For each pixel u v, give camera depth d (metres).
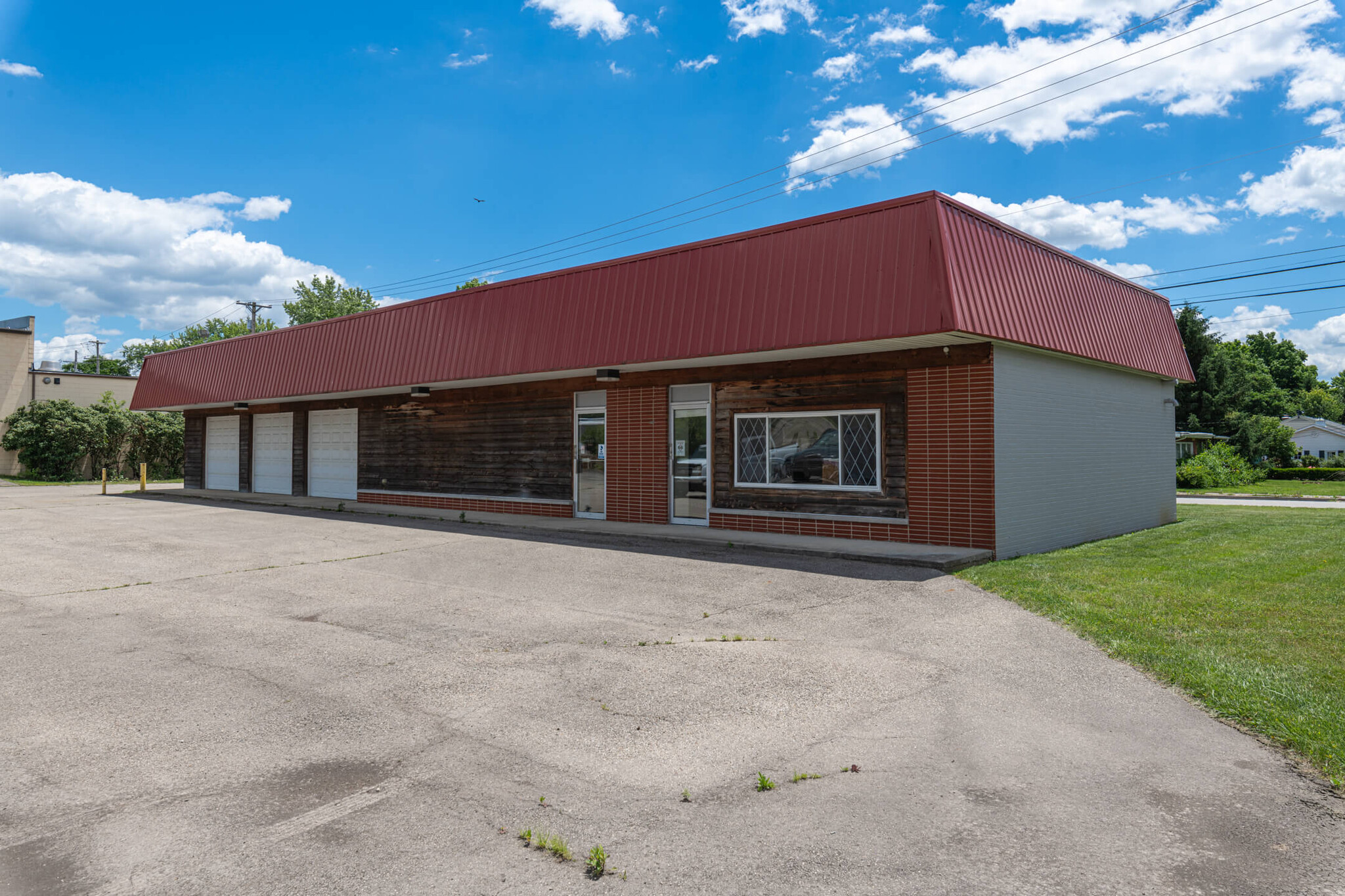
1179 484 36.91
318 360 19.94
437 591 9.05
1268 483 40.03
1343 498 26.44
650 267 13.40
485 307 16.08
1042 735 4.68
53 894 3.11
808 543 11.77
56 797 3.96
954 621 7.42
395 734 4.78
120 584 9.62
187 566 10.84
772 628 7.26
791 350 11.74
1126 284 15.02
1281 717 4.75
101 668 6.12
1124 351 14.08
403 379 17.48
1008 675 5.81
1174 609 7.51
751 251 12.09
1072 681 5.66
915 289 10.21
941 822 3.64
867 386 12.09
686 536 12.76
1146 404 15.84
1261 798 3.86
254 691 5.59
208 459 26.39
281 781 4.13
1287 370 84.75
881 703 5.26
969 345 11.07
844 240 11.06
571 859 3.36
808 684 5.66
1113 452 14.37
